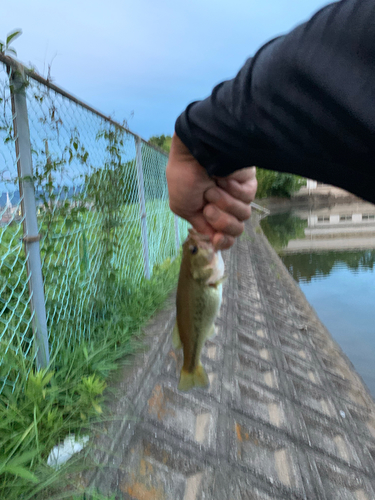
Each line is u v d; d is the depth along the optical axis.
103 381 2.64
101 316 3.88
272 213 43.94
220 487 2.36
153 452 2.44
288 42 0.76
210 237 1.55
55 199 2.89
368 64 0.66
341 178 0.80
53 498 1.80
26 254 2.56
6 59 2.24
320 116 0.71
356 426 4.13
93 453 2.17
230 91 0.91
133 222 5.09
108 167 4.02
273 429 3.27
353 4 0.68
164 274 6.00
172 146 1.19
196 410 3.07
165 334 3.92
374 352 8.38
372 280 14.84
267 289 9.52
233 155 0.97
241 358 4.53
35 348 2.57
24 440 2.00
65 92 2.95
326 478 2.91
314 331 7.70
